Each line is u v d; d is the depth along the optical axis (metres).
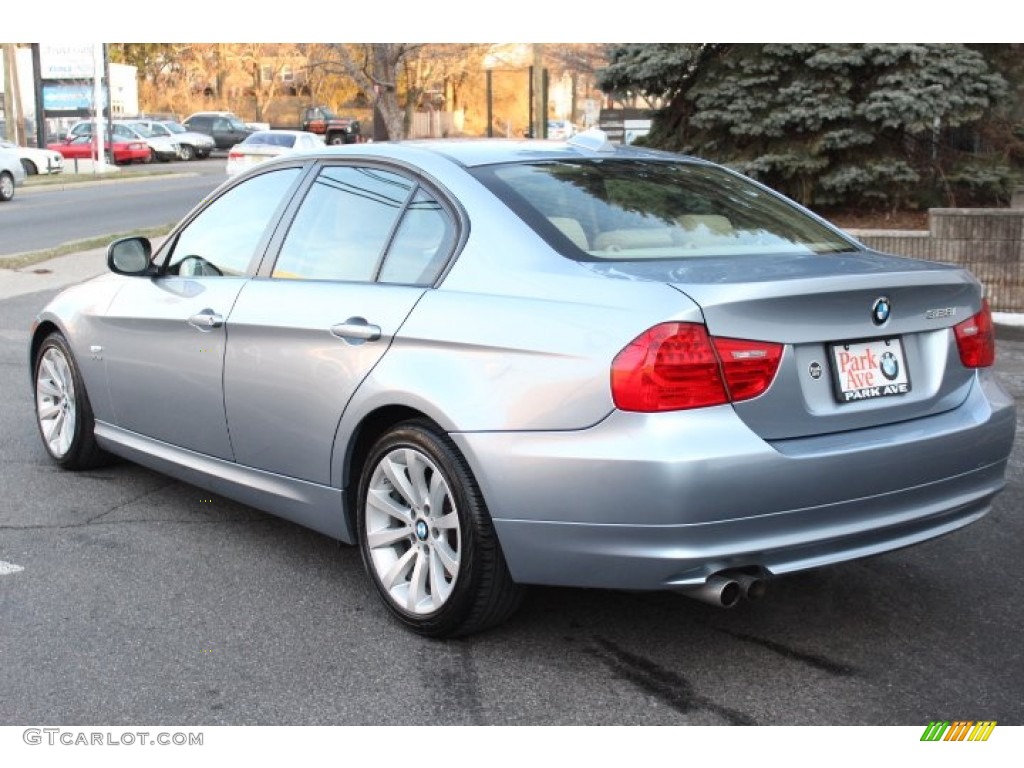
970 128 12.81
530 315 3.46
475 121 61.69
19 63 45.31
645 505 3.16
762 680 3.54
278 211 4.62
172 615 4.02
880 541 3.53
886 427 3.53
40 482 5.63
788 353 3.30
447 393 3.56
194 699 3.41
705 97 12.63
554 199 3.90
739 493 3.17
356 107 70.00
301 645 3.78
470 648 3.76
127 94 55.75
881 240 11.20
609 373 3.21
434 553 3.75
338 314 4.03
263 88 67.88
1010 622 4.00
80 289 5.66
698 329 3.18
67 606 4.09
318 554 4.66
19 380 8.07
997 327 10.35
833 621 4.00
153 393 4.98
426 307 3.75
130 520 5.06
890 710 3.35
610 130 19.73
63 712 3.32
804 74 12.19
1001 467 3.88
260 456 4.42
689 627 3.94
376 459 3.90
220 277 4.71
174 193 29.95
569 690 3.47
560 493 3.30
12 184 26.94
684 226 3.95
